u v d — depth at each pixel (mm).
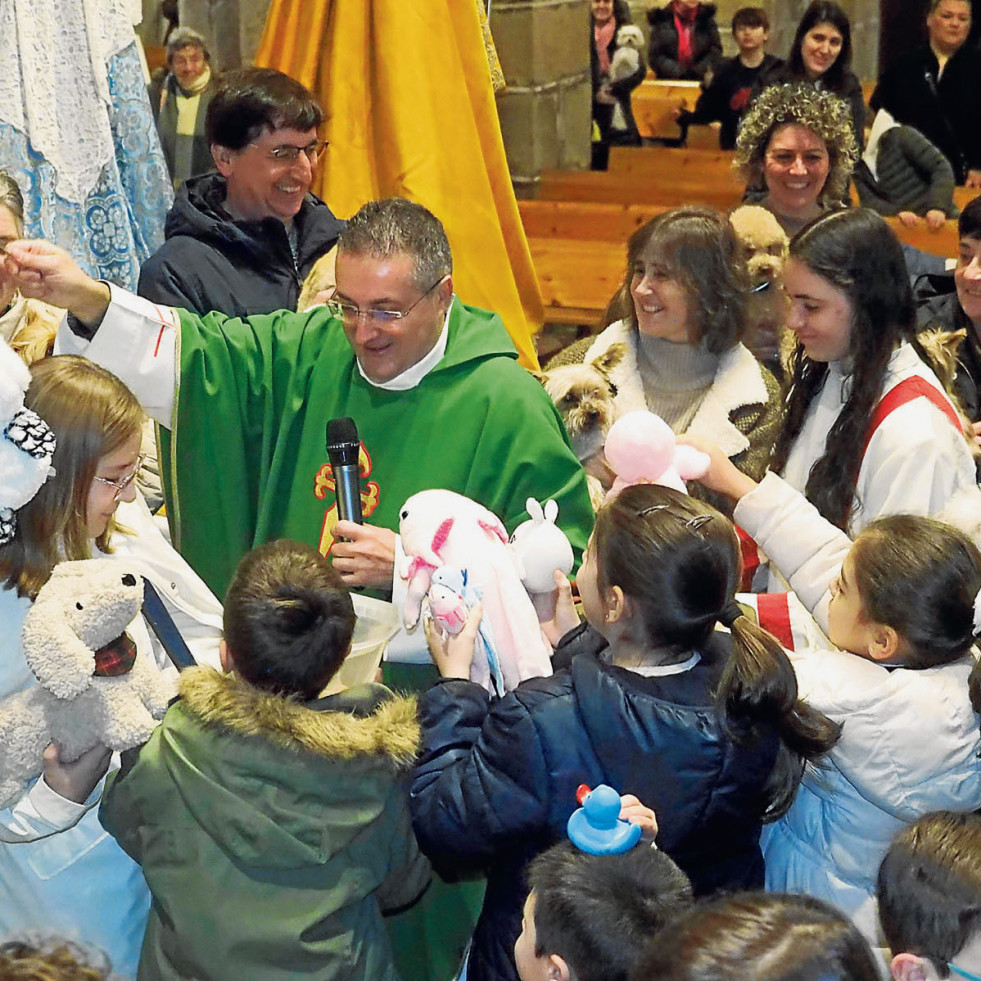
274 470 2576
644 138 8406
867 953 1207
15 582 1893
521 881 1875
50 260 2400
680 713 1800
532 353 3967
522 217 6215
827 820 2107
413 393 2504
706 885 1876
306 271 3465
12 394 1829
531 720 1828
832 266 2447
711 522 1855
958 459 2457
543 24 6637
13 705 1836
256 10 6602
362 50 3643
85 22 3320
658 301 2832
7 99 3246
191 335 2527
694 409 2916
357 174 3686
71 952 1603
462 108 3744
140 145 3582
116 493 1989
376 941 1906
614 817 1618
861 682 2031
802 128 3771
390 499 2498
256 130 3240
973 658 2086
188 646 2244
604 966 1517
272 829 1764
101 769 1886
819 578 2320
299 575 1850
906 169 5340
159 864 1819
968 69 5840
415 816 1879
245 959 1781
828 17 5418
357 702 1889
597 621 1936
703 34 8648
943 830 1668
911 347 2533
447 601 2037
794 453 2707
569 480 2469
